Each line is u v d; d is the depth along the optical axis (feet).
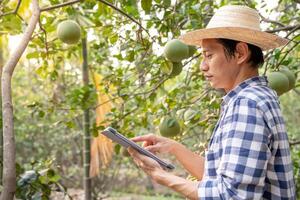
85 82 14.42
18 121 26.81
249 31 5.79
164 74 11.03
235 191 5.03
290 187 5.60
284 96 27.61
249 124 5.18
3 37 12.36
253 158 5.08
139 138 7.53
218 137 5.51
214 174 5.58
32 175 11.27
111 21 11.17
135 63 11.91
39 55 11.38
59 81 19.27
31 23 7.06
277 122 5.42
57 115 23.95
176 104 11.03
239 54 5.87
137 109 12.20
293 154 15.26
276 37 6.04
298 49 11.61
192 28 10.26
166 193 32.40
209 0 10.72
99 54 13.32
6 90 6.53
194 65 12.42
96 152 14.39
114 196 28.78
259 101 5.33
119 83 11.60
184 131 11.67
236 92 5.76
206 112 10.92
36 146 27.27
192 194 5.68
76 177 26.78
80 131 21.68
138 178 31.71
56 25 11.39
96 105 12.80
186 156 7.43
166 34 10.55
